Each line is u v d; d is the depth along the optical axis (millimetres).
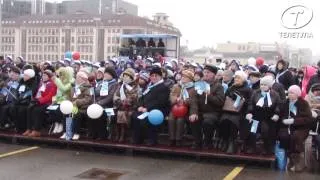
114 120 9906
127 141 9891
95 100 10086
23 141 10461
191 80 9344
